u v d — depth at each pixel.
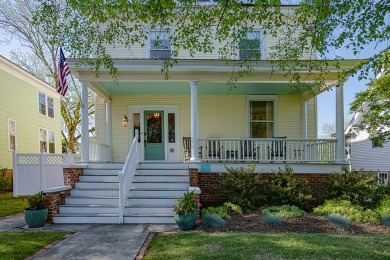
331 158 8.52
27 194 10.70
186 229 5.73
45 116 18.19
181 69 8.02
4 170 13.05
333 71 8.10
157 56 10.88
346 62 7.88
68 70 7.71
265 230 5.58
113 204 7.09
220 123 11.30
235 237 4.93
